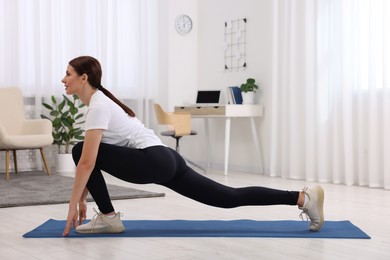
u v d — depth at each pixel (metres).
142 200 4.04
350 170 5.19
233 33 6.59
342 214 3.47
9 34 5.99
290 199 2.71
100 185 2.68
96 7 6.48
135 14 6.77
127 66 6.75
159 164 2.58
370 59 4.99
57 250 2.41
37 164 6.25
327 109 5.45
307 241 2.60
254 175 6.08
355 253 2.37
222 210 3.56
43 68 6.23
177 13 7.02
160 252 2.37
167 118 6.03
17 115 5.85
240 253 2.36
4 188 4.62
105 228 2.73
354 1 5.16
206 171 6.46
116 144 2.65
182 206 3.74
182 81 7.06
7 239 2.66
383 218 3.33
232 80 6.62
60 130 6.41
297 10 5.71
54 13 6.25
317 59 5.49
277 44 5.92
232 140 6.65
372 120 4.99
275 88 5.93
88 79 2.65
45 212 3.52
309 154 5.55
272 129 5.96
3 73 5.96
